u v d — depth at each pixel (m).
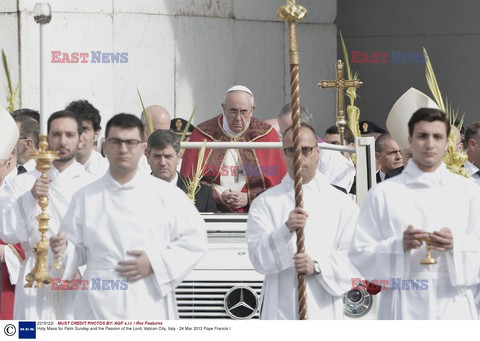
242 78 31.12
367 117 37.06
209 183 20.69
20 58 27.92
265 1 31.58
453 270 14.63
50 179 15.81
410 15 36.75
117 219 14.89
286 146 15.38
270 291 15.62
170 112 29.83
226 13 30.80
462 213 14.98
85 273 14.97
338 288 15.44
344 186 21.14
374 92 36.97
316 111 32.38
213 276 16.59
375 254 14.74
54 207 16.53
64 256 14.86
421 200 14.97
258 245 15.40
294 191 15.52
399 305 14.92
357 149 17.77
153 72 29.55
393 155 21.62
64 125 16.53
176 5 29.92
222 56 30.70
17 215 16.25
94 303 14.84
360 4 36.97
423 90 36.78
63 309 16.52
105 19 28.94
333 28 32.75
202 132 21.14
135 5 29.31
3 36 28.06
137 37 29.33
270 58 31.66
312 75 32.31
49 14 15.30
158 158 17.34
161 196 15.07
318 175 15.90
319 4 32.44
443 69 36.69
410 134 14.97
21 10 27.94
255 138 21.08
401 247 14.57
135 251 14.70
